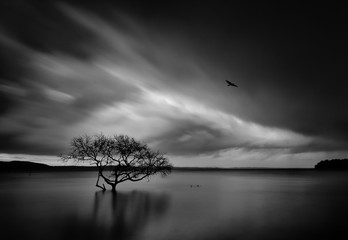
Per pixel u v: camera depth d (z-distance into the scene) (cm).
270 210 3647
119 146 5512
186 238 2223
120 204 3988
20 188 6994
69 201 4316
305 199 4966
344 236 2305
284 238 2241
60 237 2230
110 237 2236
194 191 6406
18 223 2720
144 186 8025
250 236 2306
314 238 2255
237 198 5009
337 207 3978
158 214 3234
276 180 12950
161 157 5666
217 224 2723
